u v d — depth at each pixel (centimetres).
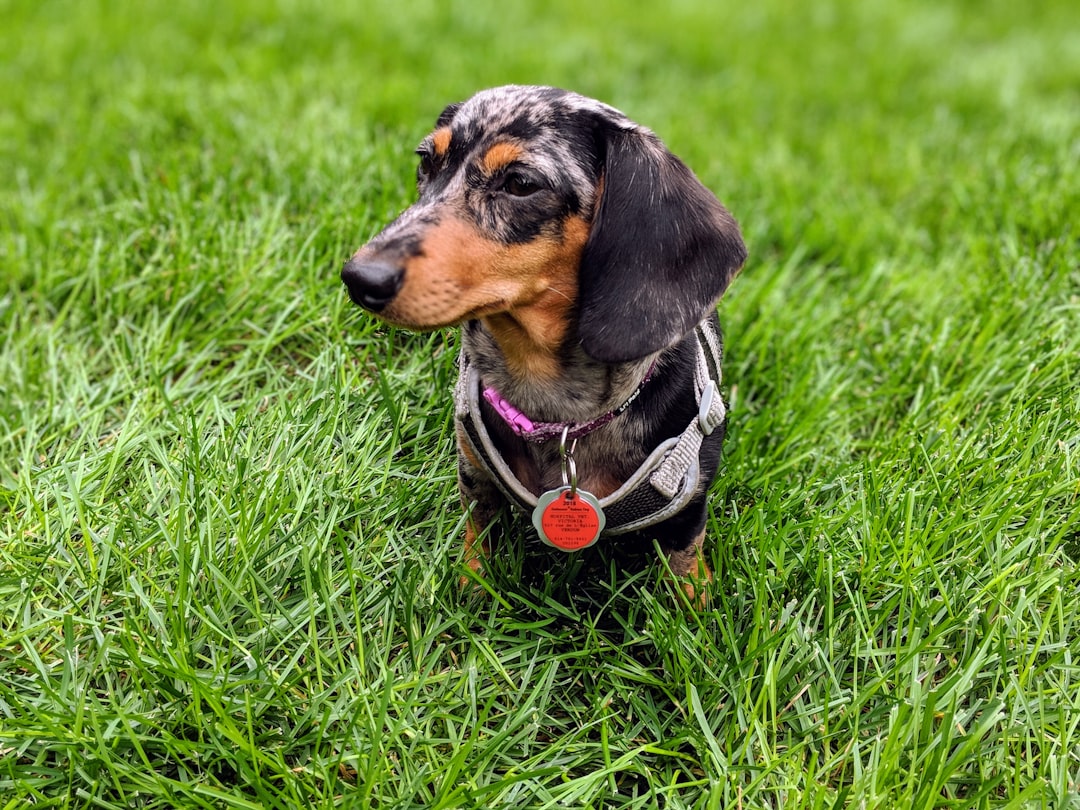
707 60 121
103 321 56
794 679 39
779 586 42
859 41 134
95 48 100
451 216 36
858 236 73
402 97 87
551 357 38
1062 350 53
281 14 112
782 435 53
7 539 42
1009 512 43
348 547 43
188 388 52
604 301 36
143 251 61
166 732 35
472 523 44
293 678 37
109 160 73
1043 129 87
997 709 36
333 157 68
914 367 57
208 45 102
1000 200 72
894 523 44
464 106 39
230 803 33
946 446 49
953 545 43
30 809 33
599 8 138
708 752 37
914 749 35
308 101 85
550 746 37
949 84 110
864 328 62
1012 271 64
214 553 40
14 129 81
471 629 42
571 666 42
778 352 59
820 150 92
